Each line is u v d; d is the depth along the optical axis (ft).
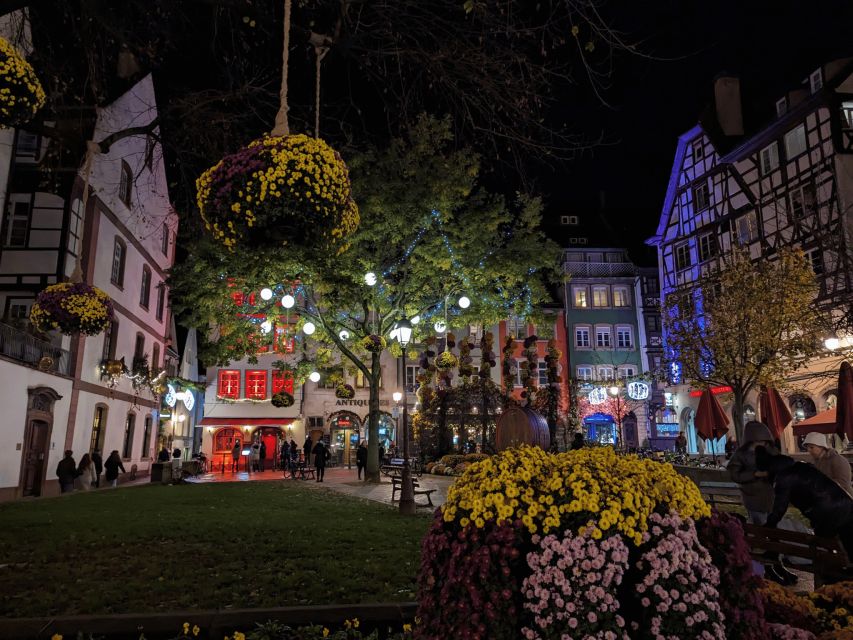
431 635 9.41
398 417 128.57
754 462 23.86
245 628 14.69
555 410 75.97
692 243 108.17
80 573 21.25
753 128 101.24
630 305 157.07
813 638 11.12
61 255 66.13
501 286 72.84
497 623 8.87
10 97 13.06
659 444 138.92
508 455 10.43
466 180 62.39
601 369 152.15
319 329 75.61
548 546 9.10
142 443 97.19
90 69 22.44
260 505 43.70
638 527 9.40
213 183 13.76
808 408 79.36
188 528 31.60
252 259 54.65
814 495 18.10
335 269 59.98
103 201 74.38
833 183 77.66
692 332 71.36
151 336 99.96
